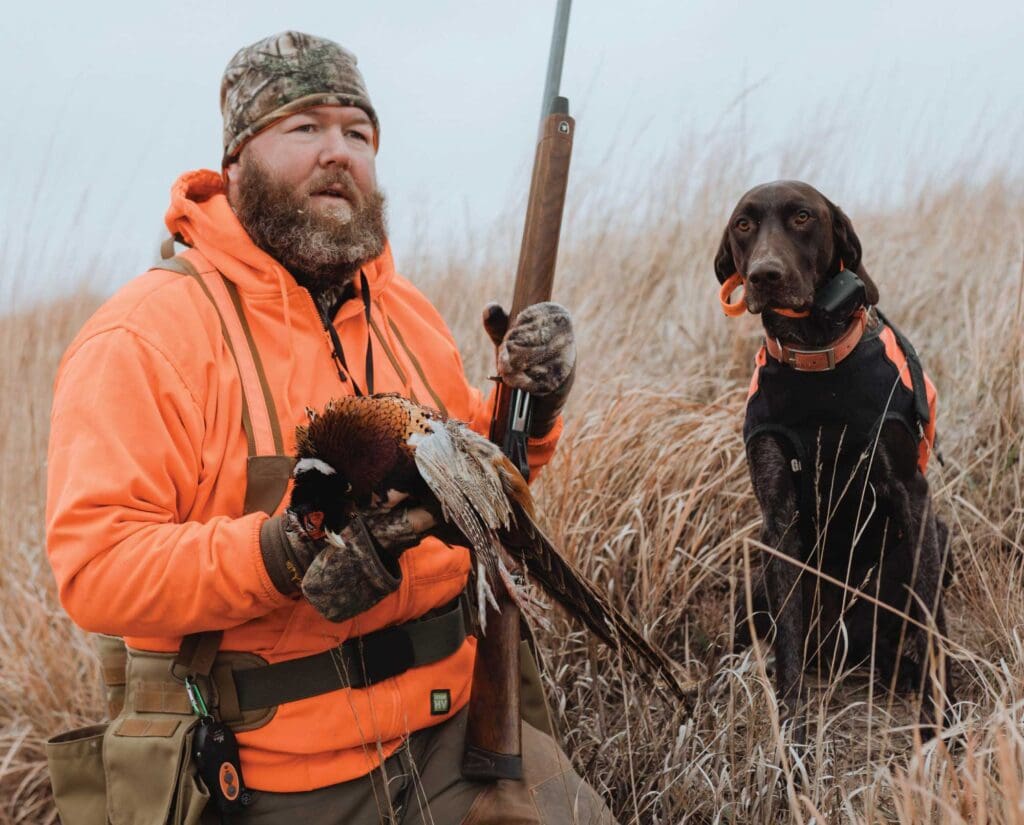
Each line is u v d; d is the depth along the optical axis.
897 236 5.30
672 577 3.21
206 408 2.10
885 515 2.92
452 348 2.59
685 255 5.10
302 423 2.15
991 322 4.24
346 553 1.87
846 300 2.73
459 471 1.83
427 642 2.21
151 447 2.02
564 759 2.26
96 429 2.01
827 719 2.68
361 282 2.35
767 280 2.74
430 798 2.17
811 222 2.83
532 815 2.10
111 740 2.05
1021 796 1.75
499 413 2.26
